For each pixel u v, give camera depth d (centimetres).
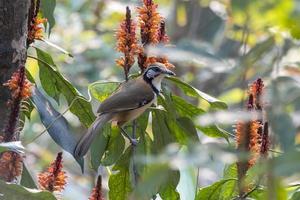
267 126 738
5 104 833
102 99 1073
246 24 453
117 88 1038
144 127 1019
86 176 1814
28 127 1825
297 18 435
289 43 499
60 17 2011
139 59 987
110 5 2088
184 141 969
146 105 991
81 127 1598
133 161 957
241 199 817
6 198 719
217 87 1684
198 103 1745
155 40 927
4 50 849
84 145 936
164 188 931
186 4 2062
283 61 520
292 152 424
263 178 805
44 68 962
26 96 773
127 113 1000
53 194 741
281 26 459
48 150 1880
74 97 973
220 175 973
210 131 951
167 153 447
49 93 977
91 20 2089
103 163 986
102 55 1967
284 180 455
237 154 474
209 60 471
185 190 952
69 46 1986
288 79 486
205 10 2008
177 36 2052
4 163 771
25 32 868
